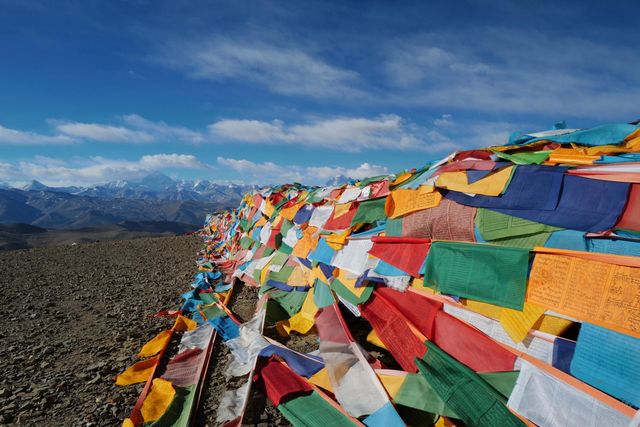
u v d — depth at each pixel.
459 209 4.32
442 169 4.83
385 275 5.00
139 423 4.29
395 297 4.92
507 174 3.94
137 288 11.82
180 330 7.43
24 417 4.45
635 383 2.47
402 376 4.16
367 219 6.27
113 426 4.30
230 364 5.73
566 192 3.44
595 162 3.42
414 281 4.63
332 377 4.66
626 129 3.74
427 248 4.50
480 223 4.03
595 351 2.74
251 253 12.59
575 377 2.84
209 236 31.73
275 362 5.35
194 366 5.71
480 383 3.39
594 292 2.83
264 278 9.77
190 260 18.69
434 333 4.20
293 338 6.59
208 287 10.93
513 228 3.66
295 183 14.41
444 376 3.72
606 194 3.14
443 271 4.07
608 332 2.70
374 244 5.44
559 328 3.10
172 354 6.27
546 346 3.12
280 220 10.73
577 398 2.76
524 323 3.26
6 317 8.78
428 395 3.76
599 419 2.59
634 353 2.52
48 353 6.49
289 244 9.23
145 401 4.69
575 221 3.22
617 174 3.12
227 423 4.14
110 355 6.38
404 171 6.71
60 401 4.86
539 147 4.32
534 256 3.32
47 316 8.88
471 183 4.28
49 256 20.53
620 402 2.52
